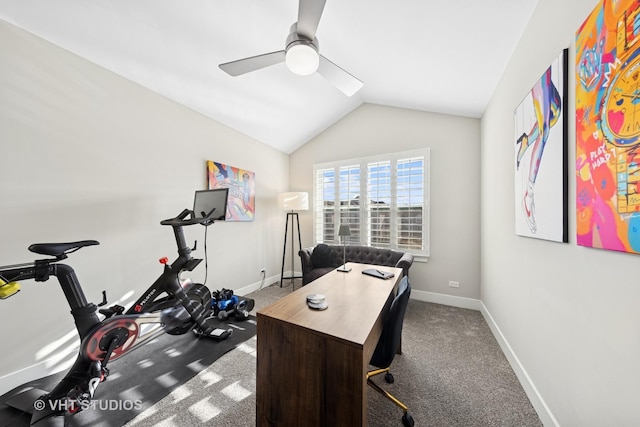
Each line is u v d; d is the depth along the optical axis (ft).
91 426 4.32
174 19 5.89
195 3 5.59
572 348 3.60
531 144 4.82
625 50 2.52
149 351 6.77
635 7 2.39
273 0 5.73
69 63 6.17
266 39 6.92
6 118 5.24
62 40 5.90
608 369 2.88
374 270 7.15
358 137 12.78
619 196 2.63
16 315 5.35
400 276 6.97
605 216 2.84
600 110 2.90
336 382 3.32
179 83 7.99
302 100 10.68
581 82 3.26
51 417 4.28
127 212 7.32
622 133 2.58
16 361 5.33
